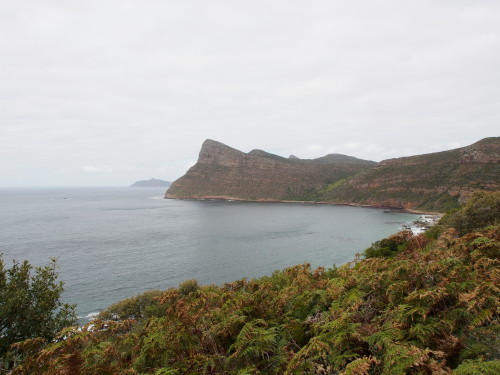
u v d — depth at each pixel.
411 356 3.14
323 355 3.67
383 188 175.50
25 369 3.98
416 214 127.56
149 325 5.54
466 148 158.62
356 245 65.00
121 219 124.50
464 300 3.94
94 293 37.19
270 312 5.99
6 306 6.87
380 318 4.45
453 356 3.50
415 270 5.18
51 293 7.84
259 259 54.31
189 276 44.81
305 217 123.56
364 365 3.12
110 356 4.58
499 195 27.00
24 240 76.06
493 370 2.71
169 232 89.06
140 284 40.94
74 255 58.69
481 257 5.93
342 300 5.36
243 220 116.44
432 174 159.25
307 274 9.30
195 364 4.26
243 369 3.89
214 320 5.21
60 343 4.14
